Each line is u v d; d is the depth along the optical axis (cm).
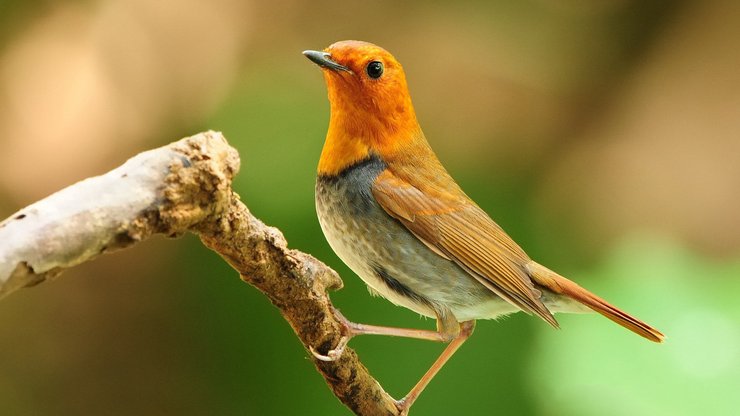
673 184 1557
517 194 1273
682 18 1684
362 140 749
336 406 1048
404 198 740
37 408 1251
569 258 1190
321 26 1647
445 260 752
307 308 561
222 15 1622
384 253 746
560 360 906
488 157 1570
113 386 1245
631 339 907
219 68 1565
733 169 1559
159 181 436
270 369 1082
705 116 1619
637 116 1642
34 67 1531
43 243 396
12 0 1492
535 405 980
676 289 947
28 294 1335
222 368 1102
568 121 1638
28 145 1477
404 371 1013
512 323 1022
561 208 1513
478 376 1005
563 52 1670
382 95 741
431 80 1647
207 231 485
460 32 1673
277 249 528
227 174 464
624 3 1669
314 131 1283
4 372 1270
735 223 1509
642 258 984
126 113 1512
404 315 1041
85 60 1548
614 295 955
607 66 1673
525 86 1653
